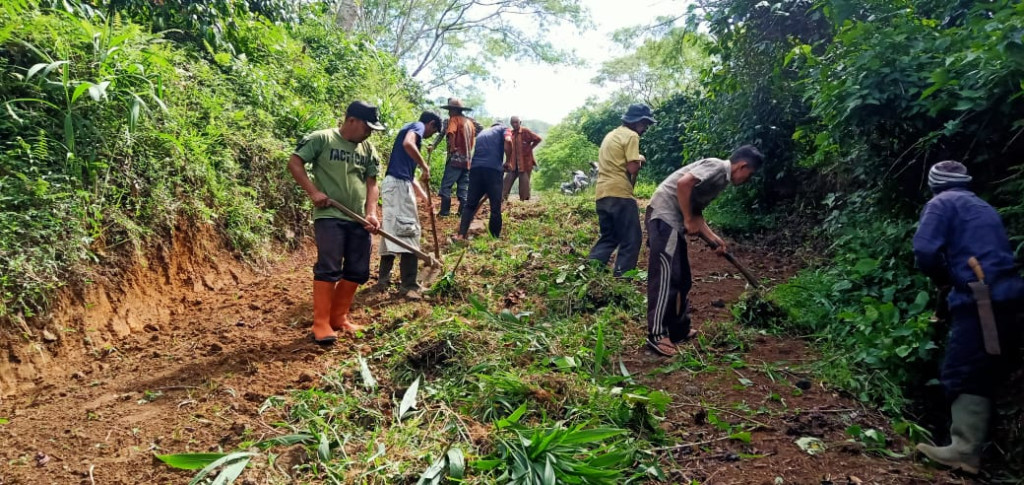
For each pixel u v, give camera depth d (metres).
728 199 9.65
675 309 4.52
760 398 3.96
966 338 3.26
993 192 4.60
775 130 8.88
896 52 4.80
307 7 11.59
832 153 7.05
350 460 3.03
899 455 3.40
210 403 3.64
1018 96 4.11
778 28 8.58
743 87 8.98
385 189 5.66
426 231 8.33
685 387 4.08
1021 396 3.66
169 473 2.99
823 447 3.43
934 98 4.65
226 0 8.12
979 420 3.23
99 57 5.39
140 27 6.29
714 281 6.52
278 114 8.02
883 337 4.27
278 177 7.26
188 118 6.25
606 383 3.92
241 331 4.78
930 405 4.00
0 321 3.88
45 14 5.66
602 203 5.98
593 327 4.85
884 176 5.55
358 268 4.67
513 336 4.45
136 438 3.27
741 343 4.75
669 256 4.47
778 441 3.48
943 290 3.75
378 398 3.72
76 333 4.30
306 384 3.86
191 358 4.27
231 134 6.74
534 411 3.49
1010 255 3.31
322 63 10.61
